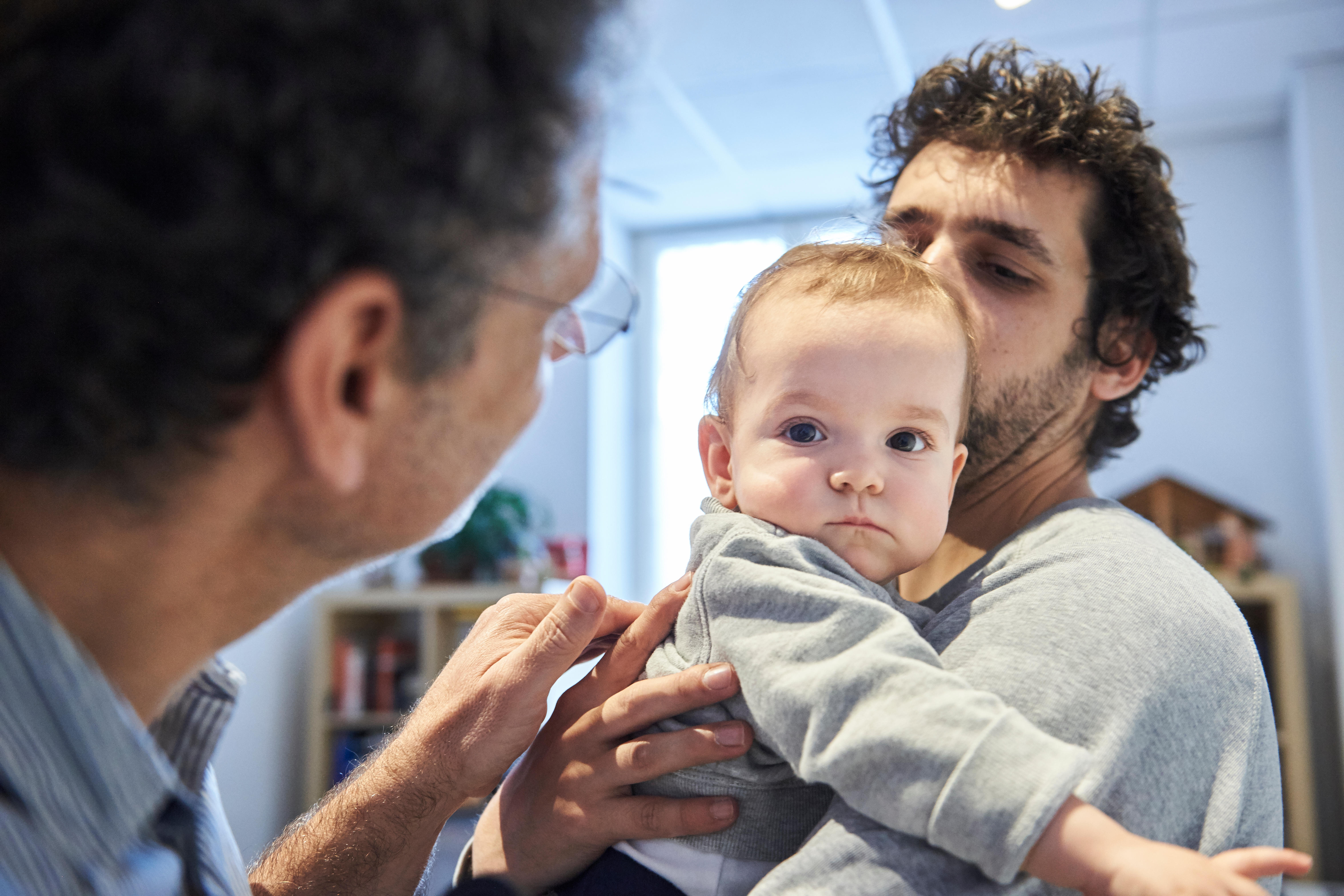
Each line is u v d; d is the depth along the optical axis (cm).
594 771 78
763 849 75
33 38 43
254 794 385
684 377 542
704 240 543
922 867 61
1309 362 381
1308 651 387
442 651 410
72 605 50
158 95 42
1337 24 341
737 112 411
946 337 82
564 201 54
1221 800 67
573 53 51
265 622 58
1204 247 421
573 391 503
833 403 80
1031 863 58
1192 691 68
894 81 385
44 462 45
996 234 94
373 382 52
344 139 45
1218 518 370
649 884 76
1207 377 413
